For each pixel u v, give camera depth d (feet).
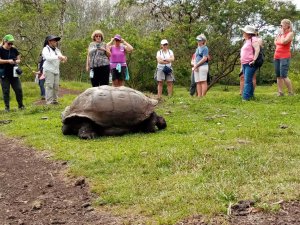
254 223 9.45
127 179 13.19
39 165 16.08
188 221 9.88
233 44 49.70
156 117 20.54
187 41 49.93
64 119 19.54
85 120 19.39
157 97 31.24
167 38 51.83
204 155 14.48
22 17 64.95
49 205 12.10
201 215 10.05
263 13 48.26
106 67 26.84
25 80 65.67
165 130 20.40
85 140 18.94
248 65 26.81
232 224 9.50
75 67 74.69
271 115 22.39
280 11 48.60
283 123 20.12
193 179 12.41
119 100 19.52
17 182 14.35
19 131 22.31
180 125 21.01
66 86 52.60
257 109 24.16
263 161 13.46
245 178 12.05
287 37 26.89
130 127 19.94
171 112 24.49
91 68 26.76
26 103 37.35
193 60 32.09
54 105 29.50
